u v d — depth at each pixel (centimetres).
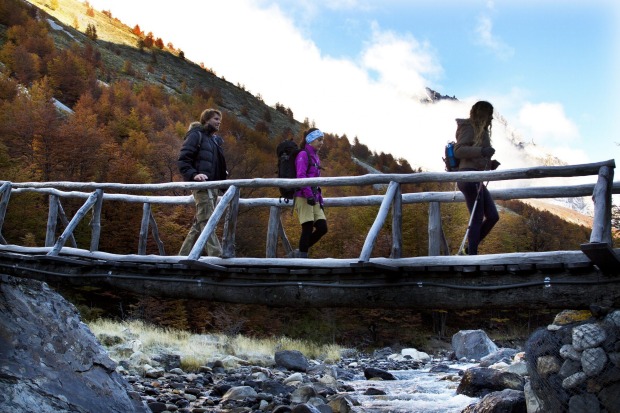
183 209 3100
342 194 6444
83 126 4394
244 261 667
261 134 13075
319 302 637
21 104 5178
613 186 570
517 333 3256
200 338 1595
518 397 740
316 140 718
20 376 550
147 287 727
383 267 585
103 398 609
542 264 538
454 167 661
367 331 3238
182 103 11969
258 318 3014
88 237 2872
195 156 817
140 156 5066
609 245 504
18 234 2841
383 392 1053
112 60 15412
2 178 3488
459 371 1352
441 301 586
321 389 1041
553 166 558
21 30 11444
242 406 855
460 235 2812
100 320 1595
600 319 570
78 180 4034
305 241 716
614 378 563
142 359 1139
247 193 4219
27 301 629
